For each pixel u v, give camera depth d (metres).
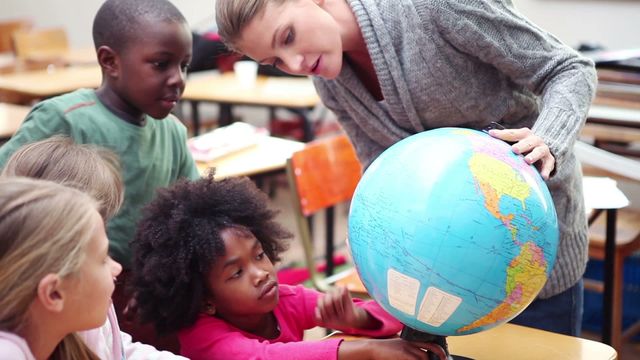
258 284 1.34
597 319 2.99
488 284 0.98
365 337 1.43
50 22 6.94
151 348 1.31
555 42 1.34
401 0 1.29
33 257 0.91
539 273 1.02
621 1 4.51
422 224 0.98
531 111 1.42
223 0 1.24
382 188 1.03
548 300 1.55
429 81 1.30
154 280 1.32
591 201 1.99
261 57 1.27
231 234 1.33
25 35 5.25
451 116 1.36
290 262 3.72
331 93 1.50
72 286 0.94
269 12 1.22
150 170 1.77
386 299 1.06
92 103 1.72
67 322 0.96
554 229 1.04
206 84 4.30
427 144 1.05
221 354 1.29
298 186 2.43
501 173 1.01
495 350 1.37
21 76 4.39
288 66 1.25
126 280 1.57
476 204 0.98
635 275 3.00
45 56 5.08
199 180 1.41
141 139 1.75
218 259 1.32
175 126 1.89
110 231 1.68
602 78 2.84
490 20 1.27
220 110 4.20
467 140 1.06
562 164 1.30
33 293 0.92
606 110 2.78
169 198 1.37
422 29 1.28
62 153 1.26
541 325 1.58
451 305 1.00
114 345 1.24
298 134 4.65
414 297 1.01
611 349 1.37
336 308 1.42
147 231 1.34
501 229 0.98
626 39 4.55
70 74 4.44
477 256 0.97
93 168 1.25
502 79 1.37
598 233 2.62
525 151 1.11
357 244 1.06
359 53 1.37
